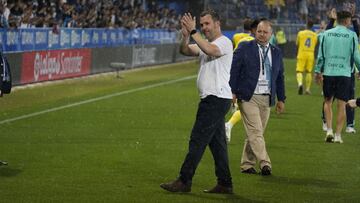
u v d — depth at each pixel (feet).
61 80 105.91
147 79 114.32
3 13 97.66
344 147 52.54
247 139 42.34
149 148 50.01
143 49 145.48
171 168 43.24
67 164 43.83
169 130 58.75
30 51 96.12
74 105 75.10
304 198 36.32
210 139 35.73
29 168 42.42
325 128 61.11
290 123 65.41
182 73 129.59
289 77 125.90
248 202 35.09
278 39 183.01
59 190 36.88
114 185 38.29
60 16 123.75
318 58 53.78
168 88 98.48
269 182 40.06
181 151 49.06
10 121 62.03
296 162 46.32
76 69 112.78
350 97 55.57
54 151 48.14
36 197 35.24
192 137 35.73
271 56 41.75
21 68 93.76
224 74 35.42
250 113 41.47
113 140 53.11
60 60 106.32
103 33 127.65
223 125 36.29
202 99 35.53
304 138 56.59
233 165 44.88
